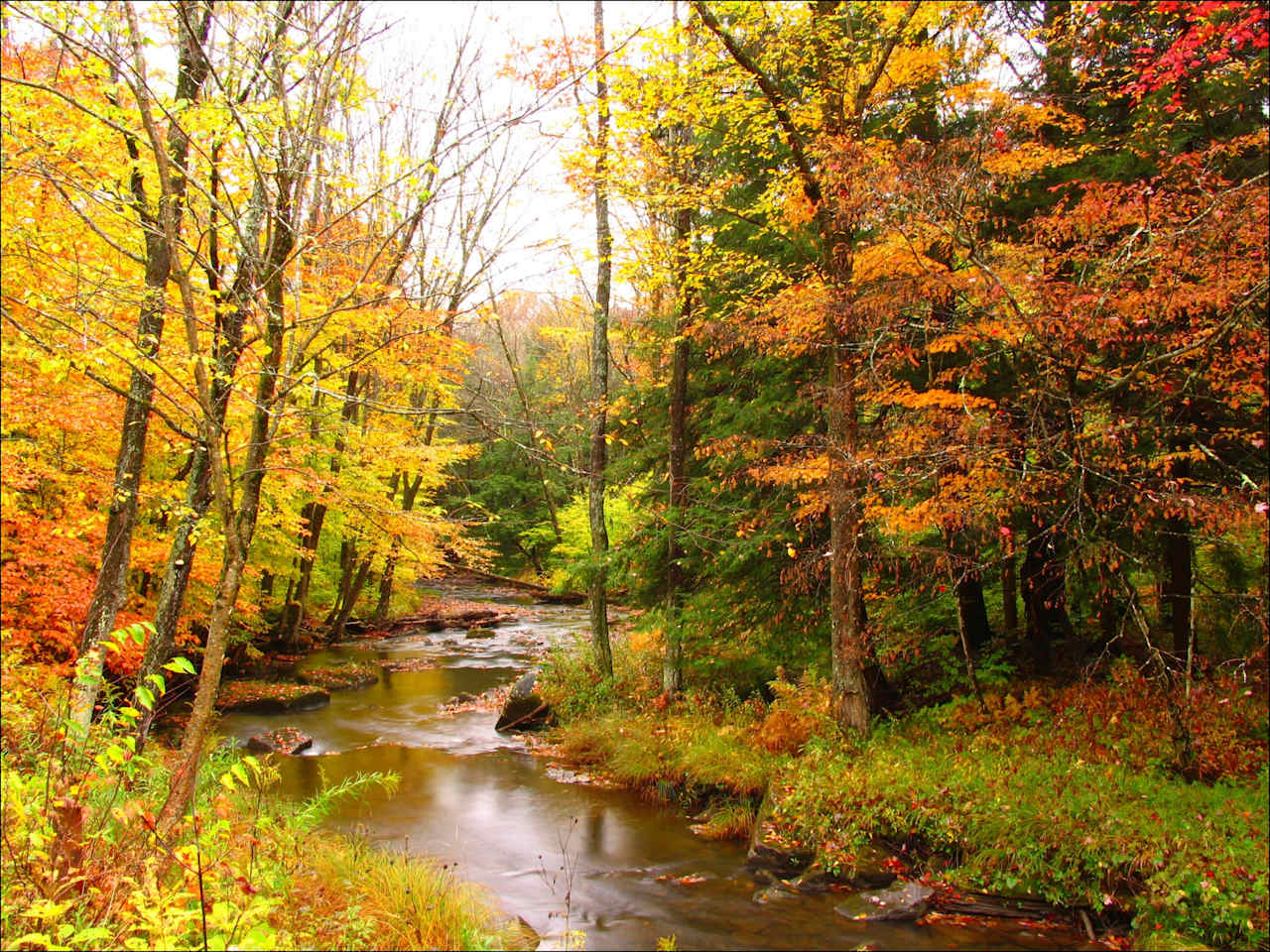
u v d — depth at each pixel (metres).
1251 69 7.88
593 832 9.29
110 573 7.96
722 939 6.72
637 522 14.43
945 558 8.86
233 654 18.06
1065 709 9.71
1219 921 6.43
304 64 5.20
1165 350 7.73
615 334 17.53
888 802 8.34
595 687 14.19
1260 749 8.55
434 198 5.30
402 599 29.88
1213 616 10.05
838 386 9.05
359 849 7.22
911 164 7.54
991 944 6.70
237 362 5.70
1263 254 6.69
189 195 5.84
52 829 3.62
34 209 5.76
